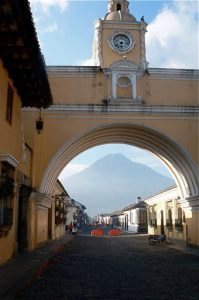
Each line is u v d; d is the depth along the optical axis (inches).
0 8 290.2
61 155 775.1
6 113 426.9
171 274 450.0
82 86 799.1
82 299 297.3
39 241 755.4
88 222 4443.9
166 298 307.3
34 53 382.9
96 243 1078.4
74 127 782.5
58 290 333.7
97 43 836.0
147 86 810.8
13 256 509.7
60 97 789.9
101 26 839.7
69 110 782.5
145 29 849.5
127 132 852.6
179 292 334.0
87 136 813.2
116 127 810.8
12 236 492.1
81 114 786.2
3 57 387.5
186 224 923.4
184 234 1040.8
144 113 796.0
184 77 821.2
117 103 788.6
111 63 818.8
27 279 358.3
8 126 438.0
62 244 874.1
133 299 300.8
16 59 391.5
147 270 485.7
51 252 637.3
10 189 416.8
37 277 402.3
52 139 773.3
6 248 458.9
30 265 447.2
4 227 419.2
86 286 357.1
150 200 1624.0
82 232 2047.2
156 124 799.7
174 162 872.9
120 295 315.9
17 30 326.3
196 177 805.2
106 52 831.1
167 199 1274.6
